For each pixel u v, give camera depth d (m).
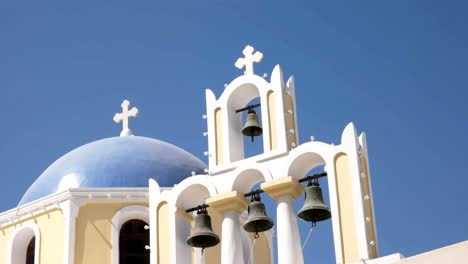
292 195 19.16
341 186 18.47
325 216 19.19
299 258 18.64
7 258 24.58
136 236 24.45
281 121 19.83
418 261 16.22
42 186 25.41
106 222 24.11
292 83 20.69
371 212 18.25
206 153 20.45
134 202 24.44
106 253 23.78
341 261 17.83
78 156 25.94
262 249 25.84
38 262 23.97
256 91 20.77
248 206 19.86
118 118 28.16
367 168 18.77
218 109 20.88
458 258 15.84
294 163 19.23
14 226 24.86
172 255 19.72
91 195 24.30
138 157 25.62
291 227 18.88
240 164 19.84
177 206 20.11
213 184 19.88
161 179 25.11
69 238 23.72
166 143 26.97
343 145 18.78
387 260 17.17
